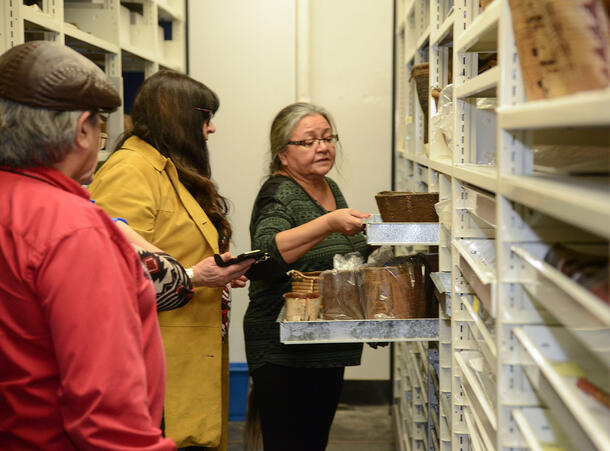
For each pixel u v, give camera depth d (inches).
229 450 144.7
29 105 44.8
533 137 38.5
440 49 88.5
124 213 76.0
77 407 41.8
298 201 94.5
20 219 43.3
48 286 41.9
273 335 93.0
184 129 83.1
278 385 93.9
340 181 176.4
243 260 77.5
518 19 34.8
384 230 77.5
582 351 35.3
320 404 95.6
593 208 22.7
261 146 175.9
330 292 82.5
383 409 173.2
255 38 173.3
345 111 175.2
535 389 39.5
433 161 81.4
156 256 68.8
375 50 173.3
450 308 66.5
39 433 44.6
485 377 48.8
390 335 76.5
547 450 34.8
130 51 132.1
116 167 78.0
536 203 30.9
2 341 43.8
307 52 171.5
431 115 88.6
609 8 28.2
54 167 46.7
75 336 41.7
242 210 177.5
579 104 23.8
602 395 28.5
